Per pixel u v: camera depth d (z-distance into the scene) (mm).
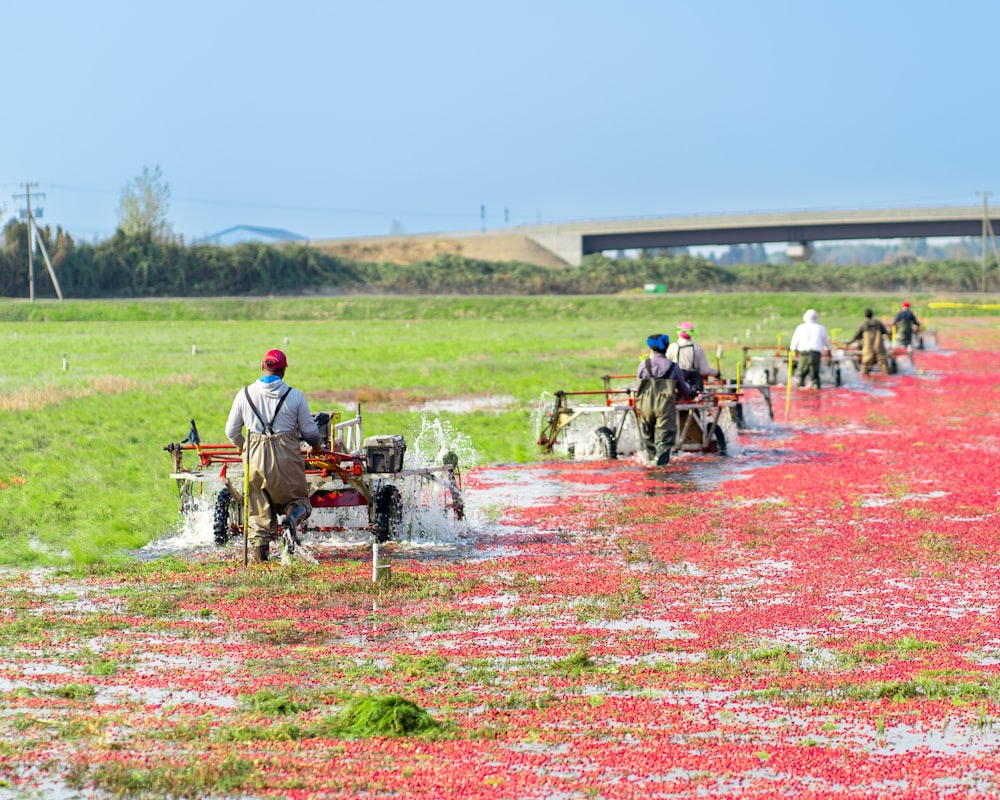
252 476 24750
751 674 17875
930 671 18078
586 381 72188
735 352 96062
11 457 40406
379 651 19234
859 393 66875
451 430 48469
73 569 24750
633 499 33531
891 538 27891
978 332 142875
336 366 85250
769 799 13375
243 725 15609
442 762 14406
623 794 13500
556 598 22578
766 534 28531
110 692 17094
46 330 159375
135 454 41062
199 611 21578
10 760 14406
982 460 40375
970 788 13719
